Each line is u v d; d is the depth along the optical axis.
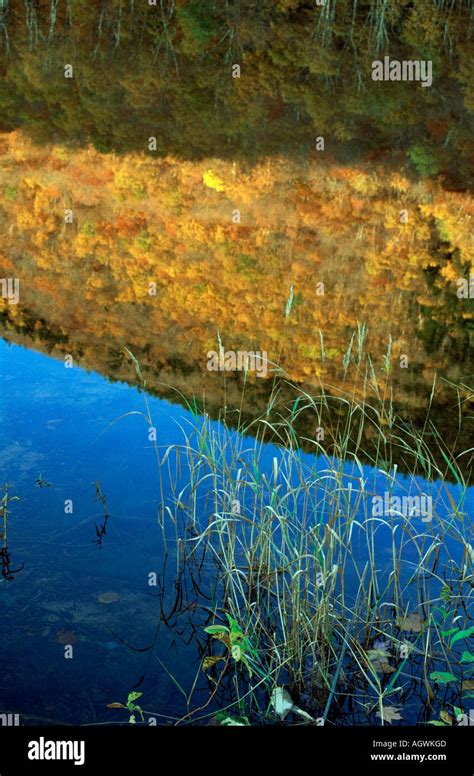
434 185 8.48
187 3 12.73
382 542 3.09
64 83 11.52
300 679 2.39
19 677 2.35
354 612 2.68
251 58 11.73
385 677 2.45
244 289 6.25
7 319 5.52
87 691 2.32
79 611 2.65
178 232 7.46
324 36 11.93
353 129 9.92
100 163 9.20
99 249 7.07
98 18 12.88
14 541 2.99
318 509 3.22
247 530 3.12
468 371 4.90
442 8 11.87
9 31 12.95
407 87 10.61
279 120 10.24
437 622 2.63
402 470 3.59
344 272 6.61
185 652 2.50
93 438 3.74
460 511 3.23
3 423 3.86
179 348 5.13
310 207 8.02
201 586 2.82
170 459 3.57
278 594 2.68
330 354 5.16
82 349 5.01
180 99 10.91
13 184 8.62
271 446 3.75
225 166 9.06
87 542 3.01
